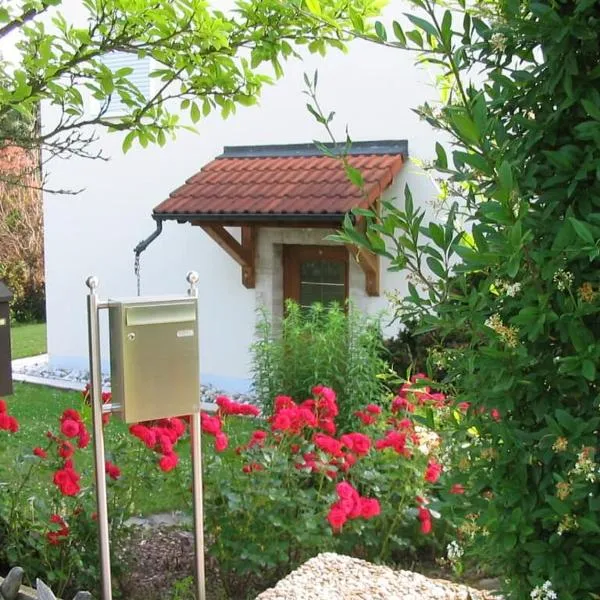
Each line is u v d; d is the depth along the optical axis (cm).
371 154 1009
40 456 452
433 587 388
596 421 187
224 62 442
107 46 427
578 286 195
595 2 194
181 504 533
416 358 832
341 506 449
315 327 773
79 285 1327
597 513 193
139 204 1255
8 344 453
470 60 218
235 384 1152
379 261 991
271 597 375
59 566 453
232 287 1148
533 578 204
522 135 211
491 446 212
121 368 373
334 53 1061
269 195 980
